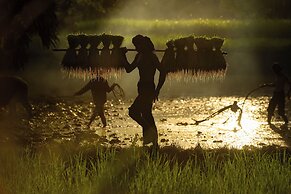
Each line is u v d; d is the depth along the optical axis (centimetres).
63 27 8119
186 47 2172
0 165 1504
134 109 2097
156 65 2112
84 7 8456
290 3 9875
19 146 2188
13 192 1309
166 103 3928
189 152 1916
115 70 2197
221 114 3391
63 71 2228
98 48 2375
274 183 1360
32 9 3784
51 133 2620
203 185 1332
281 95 2962
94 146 1953
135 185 1345
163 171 1427
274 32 8200
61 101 3919
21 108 3416
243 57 7056
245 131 2744
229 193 1308
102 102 2769
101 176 1350
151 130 2083
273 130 2788
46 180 1342
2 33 3762
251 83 5475
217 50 2180
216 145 2319
